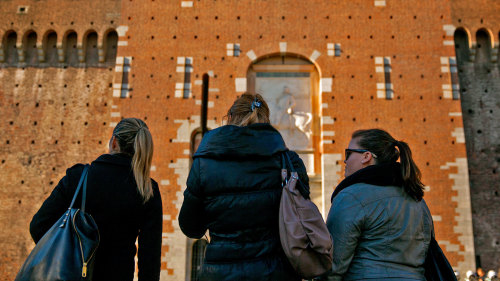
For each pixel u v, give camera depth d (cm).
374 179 505
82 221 475
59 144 2252
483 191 2172
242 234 446
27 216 2152
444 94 2194
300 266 435
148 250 514
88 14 2377
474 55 2323
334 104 2184
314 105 2238
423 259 491
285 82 2270
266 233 452
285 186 457
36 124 2278
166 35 2294
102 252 501
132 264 520
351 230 477
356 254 486
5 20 2381
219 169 464
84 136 2264
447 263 510
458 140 2136
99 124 2278
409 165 507
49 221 500
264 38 2278
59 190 512
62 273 434
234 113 515
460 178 2088
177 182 2098
